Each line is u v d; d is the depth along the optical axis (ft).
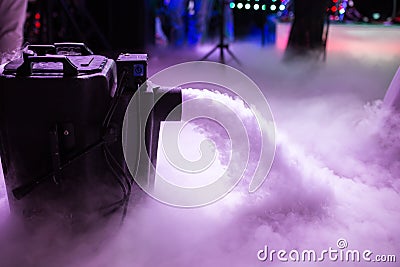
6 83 4.92
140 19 21.25
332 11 26.02
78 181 5.34
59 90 4.96
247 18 27.20
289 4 26.50
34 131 5.08
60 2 17.49
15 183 5.39
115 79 5.93
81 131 5.12
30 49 5.86
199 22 27.48
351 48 20.81
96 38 21.12
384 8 28.43
